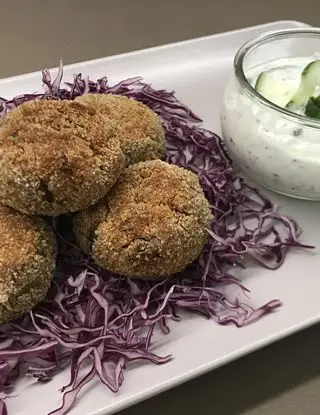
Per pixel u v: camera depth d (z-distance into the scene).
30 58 0.42
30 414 0.23
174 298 0.27
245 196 0.33
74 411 0.23
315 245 0.31
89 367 0.25
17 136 0.25
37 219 0.26
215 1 0.50
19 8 0.47
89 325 0.26
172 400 0.26
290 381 0.27
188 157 0.34
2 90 0.35
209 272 0.29
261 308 0.27
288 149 0.31
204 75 0.39
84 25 0.46
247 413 0.25
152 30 0.46
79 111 0.26
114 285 0.27
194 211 0.26
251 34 0.40
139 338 0.26
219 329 0.26
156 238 0.26
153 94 0.36
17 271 0.24
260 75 0.34
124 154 0.28
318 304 0.28
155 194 0.26
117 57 0.38
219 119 0.37
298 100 0.32
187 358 0.25
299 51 0.36
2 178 0.24
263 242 0.31
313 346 0.28
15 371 0.25
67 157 0.25
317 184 0.31
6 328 0.26
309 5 0.50
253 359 0.27
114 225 0.26
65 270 0.28
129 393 0.24
